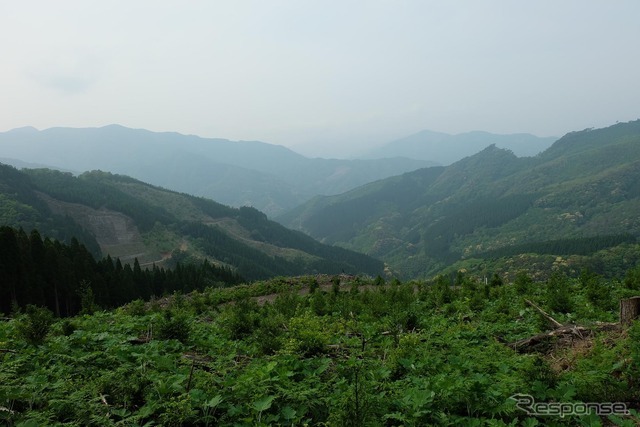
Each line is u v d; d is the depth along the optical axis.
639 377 6.20
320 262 186.00
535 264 91.94
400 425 5.26
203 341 10.15
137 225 172.75
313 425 5.54
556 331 9.52
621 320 8.88
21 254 39.75
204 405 5.67
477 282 23.42
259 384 6.25
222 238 179.50
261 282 35.50
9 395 5.66
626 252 88.69
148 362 7.80
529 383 6.22
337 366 7.46
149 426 5.49
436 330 11.16
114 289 48.44
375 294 18.05
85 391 6.12
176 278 57.53
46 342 9.45
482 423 5.23
